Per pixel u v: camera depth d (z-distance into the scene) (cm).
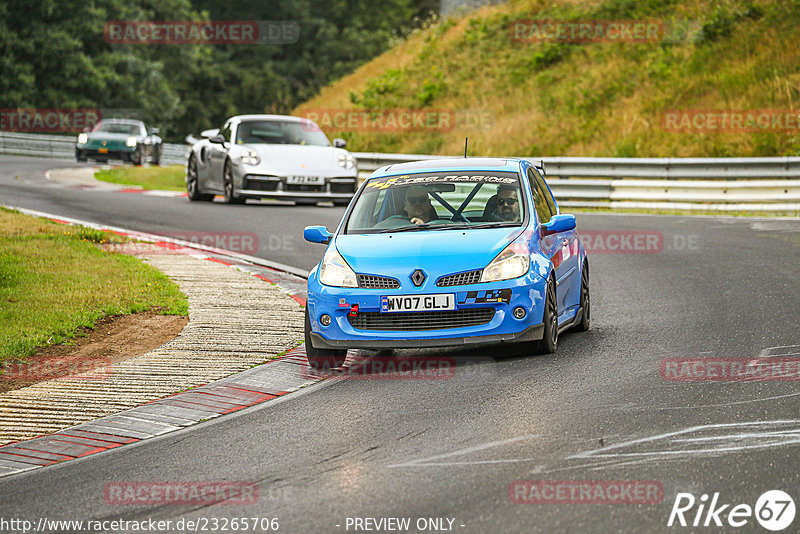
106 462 2211
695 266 4797
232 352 3222
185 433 2405
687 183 7694
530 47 13375
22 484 2091
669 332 3312
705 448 2048
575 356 3000
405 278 2919
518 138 10912
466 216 3209
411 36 15838
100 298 3912
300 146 7512
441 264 2928
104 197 7894
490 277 2914
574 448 2088
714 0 12375
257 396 2731
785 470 1894
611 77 11631
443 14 16150
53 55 18275
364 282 2945
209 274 4569
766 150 8944
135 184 9512
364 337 2922
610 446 2091
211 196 7944
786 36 10956
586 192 8119
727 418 2259
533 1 14512
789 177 7562
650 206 7844
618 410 2367
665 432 2172
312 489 1919
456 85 12925
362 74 14812
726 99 10144
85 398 2753
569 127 10756
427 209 3253
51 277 4266
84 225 6025
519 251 2984
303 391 2762
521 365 2908
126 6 19850
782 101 9719
